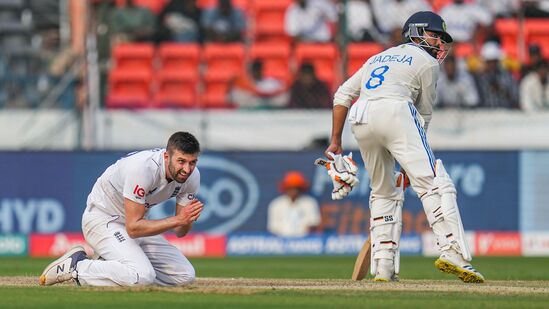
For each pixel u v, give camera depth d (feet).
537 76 200.03
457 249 85.87
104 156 178.81
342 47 182.50
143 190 78.23
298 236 179.93
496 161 180.04
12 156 177.78
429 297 71.36
